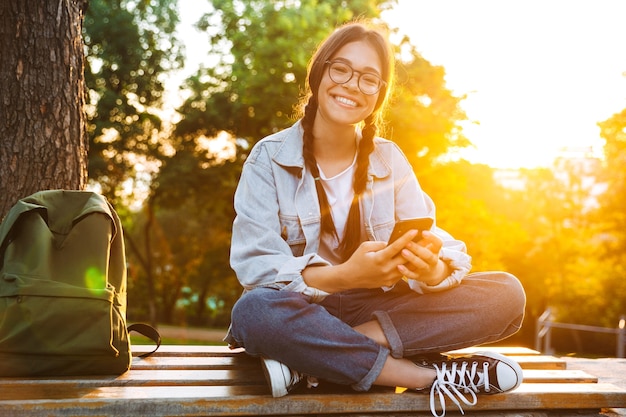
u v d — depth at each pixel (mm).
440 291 2225
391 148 2574
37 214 2305
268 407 2043
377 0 15219
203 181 18250
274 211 2318
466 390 2137
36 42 3195
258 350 2102
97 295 2256
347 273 2049
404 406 2117
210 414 2008
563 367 2836
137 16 17906
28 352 2193
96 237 2318
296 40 14102
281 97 14547
